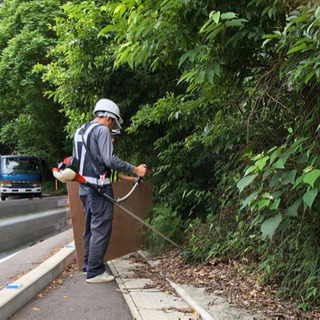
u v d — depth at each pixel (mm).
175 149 5203
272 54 2924
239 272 3756
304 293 3012
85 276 4016
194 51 2566
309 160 2443
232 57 2705
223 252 4156
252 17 2543
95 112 4047
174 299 3172
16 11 16797
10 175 20500
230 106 3744
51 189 27484
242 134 3715
